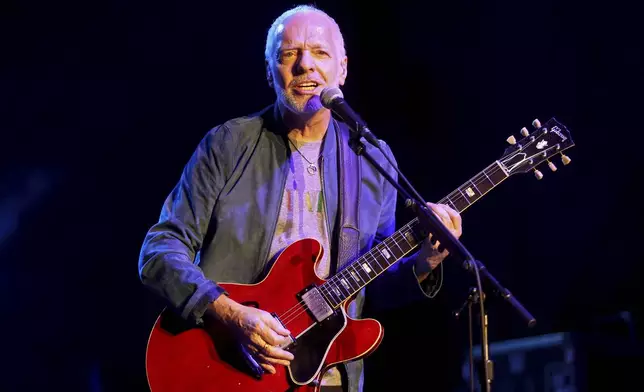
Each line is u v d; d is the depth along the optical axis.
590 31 13.12
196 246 7.52
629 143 12.89
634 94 12.86
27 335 13.02
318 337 7.21
